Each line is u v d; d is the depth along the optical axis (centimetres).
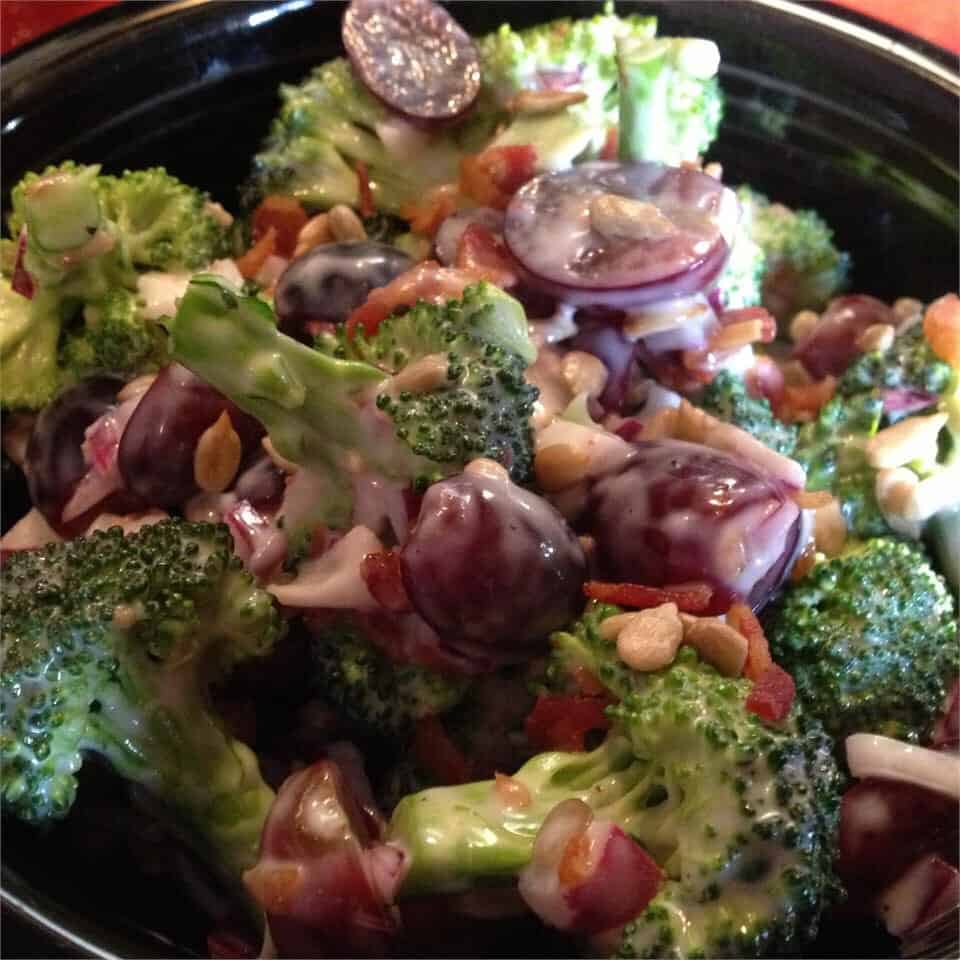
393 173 21
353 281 17
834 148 21
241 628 14
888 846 15
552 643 15
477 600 14
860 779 15
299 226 21
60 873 14
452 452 14
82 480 17
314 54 22
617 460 15
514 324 15
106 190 20
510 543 14
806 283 22
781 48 21
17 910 12
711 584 15
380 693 15
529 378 17
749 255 20
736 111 22
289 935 14
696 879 13
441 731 15
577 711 15
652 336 18
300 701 16
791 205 23
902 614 16
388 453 15
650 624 14
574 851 13
